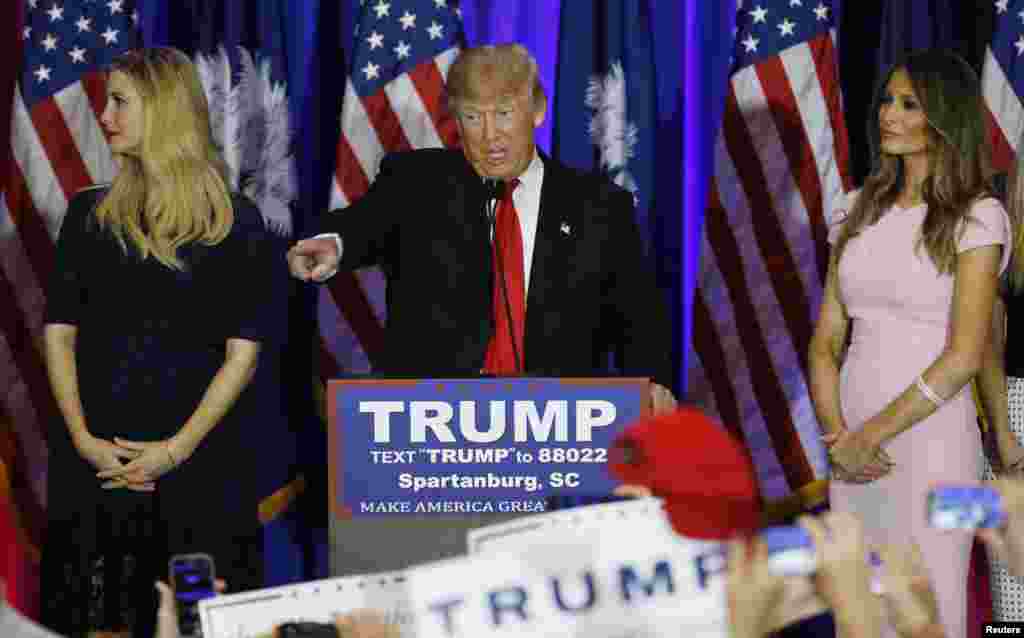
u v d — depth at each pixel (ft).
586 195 31.81
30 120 41.83
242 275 31.37
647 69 42.14
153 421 30.53
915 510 31.04
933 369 30.45
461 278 30.96
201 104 31.65
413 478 25.35
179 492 30.71
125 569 30.53
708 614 16.60
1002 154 41.52
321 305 42.34
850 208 33.12
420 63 41.75
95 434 30.63
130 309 30.71
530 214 31.55
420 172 32.07
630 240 32.17
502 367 30.66
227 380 30.91
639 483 15.66
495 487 25.38
